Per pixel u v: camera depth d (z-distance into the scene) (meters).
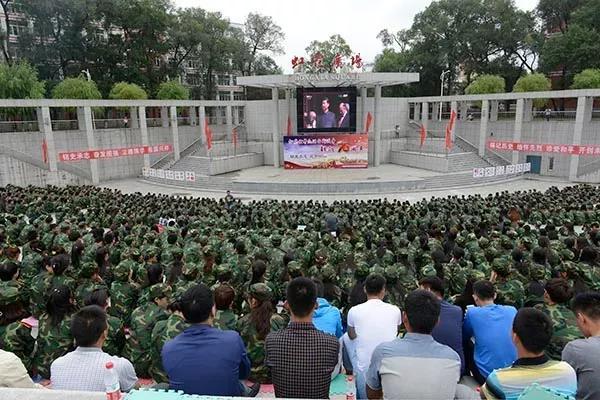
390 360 3.30
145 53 50.28
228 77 70.88
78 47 46.19
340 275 9.52
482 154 39.72
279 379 3.68
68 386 3.76
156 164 41.50
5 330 5.40
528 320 3.20
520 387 3.10
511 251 9.77
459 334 4.98
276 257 10.23
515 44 49.59
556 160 37.50
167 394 2.70
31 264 9.52
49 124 32.25
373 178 35.03
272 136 45.81
